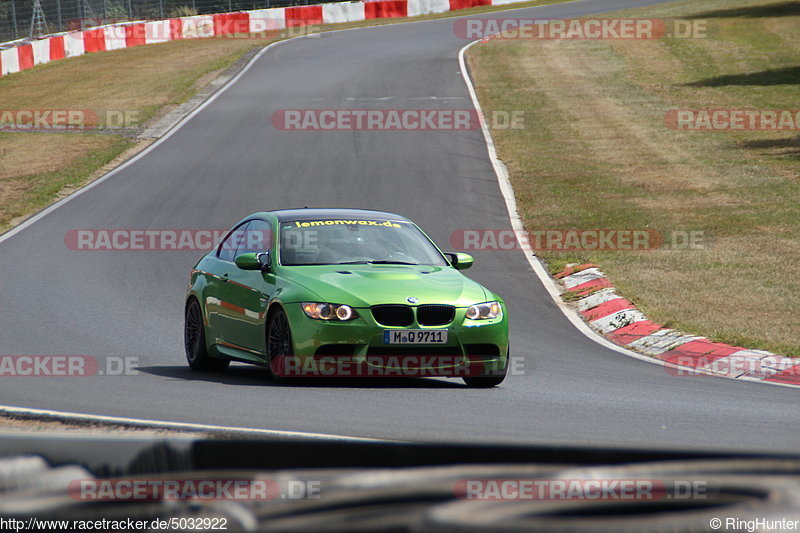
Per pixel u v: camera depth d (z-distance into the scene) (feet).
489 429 64.13
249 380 90.27
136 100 386.11
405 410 71.87
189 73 448.65
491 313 87.66
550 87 400.67
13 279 154.20
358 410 71.15
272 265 93.20
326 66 459.73
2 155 289.33
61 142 308.60
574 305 144.15
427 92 387.96
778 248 175.73
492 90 394.32
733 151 282.15
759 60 441.27
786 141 291.58
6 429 58.39
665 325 124.98
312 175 254.68
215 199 228.84
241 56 503.61
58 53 512.63
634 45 499.51
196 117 348.18
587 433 63.67
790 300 138.72
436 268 95.55
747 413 75.46
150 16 618.03
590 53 484.33
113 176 258.98
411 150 286.25
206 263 106.01
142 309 134.62
